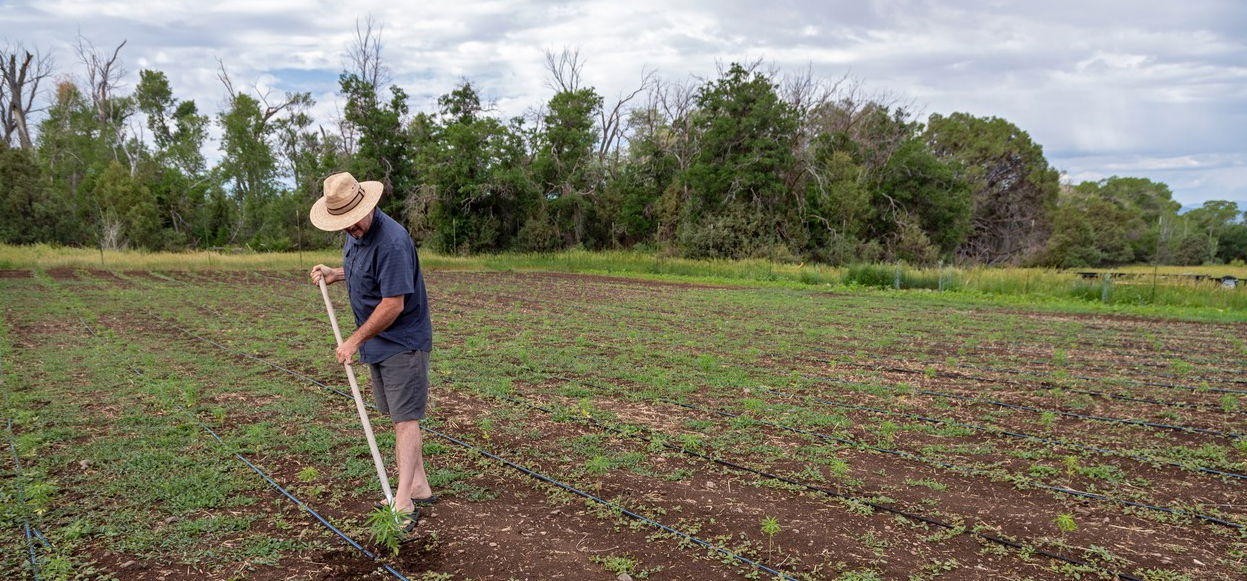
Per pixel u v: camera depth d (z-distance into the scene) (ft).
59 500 14.01
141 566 11.51
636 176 132.87
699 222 117.50
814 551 12.42
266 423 19.35
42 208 109.70
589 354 31.07
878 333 39.96
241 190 151.74
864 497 14.94
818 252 118.93
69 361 27.40
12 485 14.56
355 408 21.15
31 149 139.85
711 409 21.93
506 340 34.83
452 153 122.93
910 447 18.57
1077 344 36.78
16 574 11.20
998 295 67.41
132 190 123.75
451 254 123.95
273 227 142.41
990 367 29.68
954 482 16.08
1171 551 12.64
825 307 54.44
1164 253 193.88
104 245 112.57
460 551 12.14
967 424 20.83
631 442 18.52
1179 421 21.44
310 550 12.12
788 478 16.05
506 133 127.24
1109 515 14.26
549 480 15.48
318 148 169.37
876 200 129.18
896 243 123.95
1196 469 16.89
